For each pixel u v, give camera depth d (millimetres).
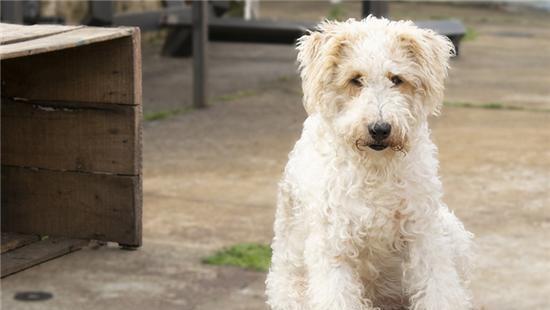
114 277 6164
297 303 4777
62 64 6488
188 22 15891
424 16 24641
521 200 8180
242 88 14188
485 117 12078
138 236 6582
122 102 6395
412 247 4410
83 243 6668
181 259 6523
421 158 4340
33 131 6629
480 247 6863
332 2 26578
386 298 4781
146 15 14961
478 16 25781
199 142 10445
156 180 8750
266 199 8164
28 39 5828
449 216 4789
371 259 4520
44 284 6020
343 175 4316
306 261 4520
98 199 6590
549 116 12234
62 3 14828
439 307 4371
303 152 4605
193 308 5664
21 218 6762
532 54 18516
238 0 20812
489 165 9453
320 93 4355
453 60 17375
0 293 5844
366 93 4180
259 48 19312
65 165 6617
